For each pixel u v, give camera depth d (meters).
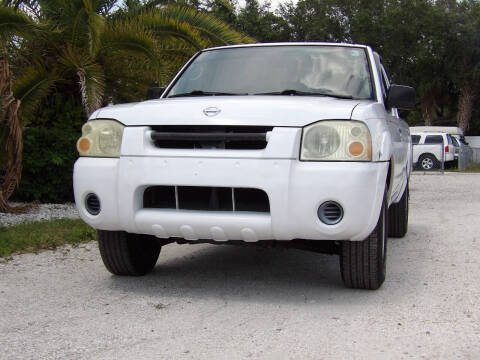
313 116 4.30
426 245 6.99
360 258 4.64
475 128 41.66
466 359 3.43
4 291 4.92
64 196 10.51
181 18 11.76
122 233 5.03
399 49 34.91
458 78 36.34
